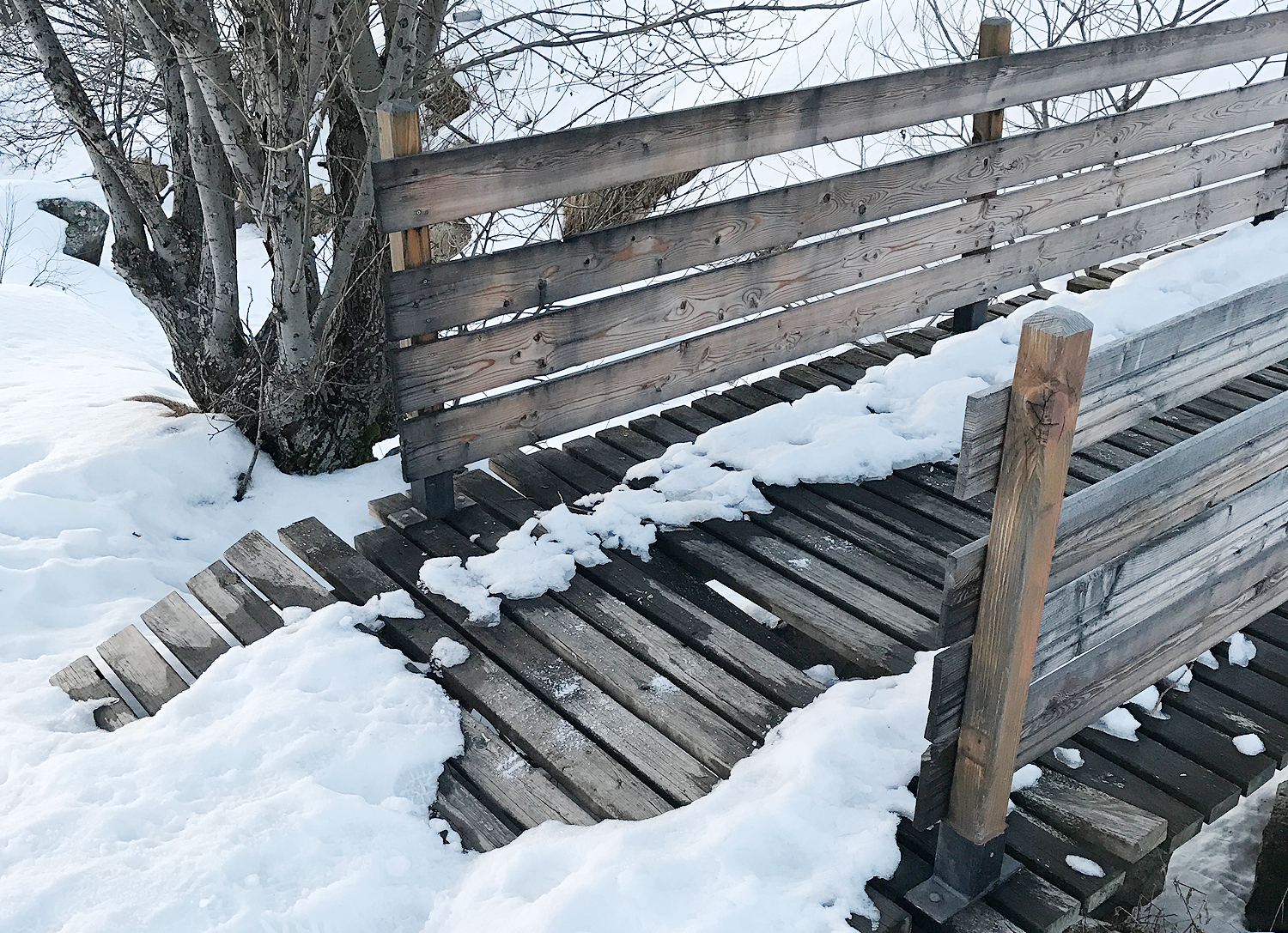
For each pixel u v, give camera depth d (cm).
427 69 565
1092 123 536
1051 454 195
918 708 290
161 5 469
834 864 243
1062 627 232
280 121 445
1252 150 622
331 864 256
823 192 453
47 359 730
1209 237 693
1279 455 279
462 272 368
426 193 349
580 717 306
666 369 437
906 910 247
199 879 247
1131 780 284
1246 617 304
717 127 409
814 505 404
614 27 935
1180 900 418
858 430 438
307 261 534
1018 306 589
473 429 395
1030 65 498
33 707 343
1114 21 1150
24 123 851
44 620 410
